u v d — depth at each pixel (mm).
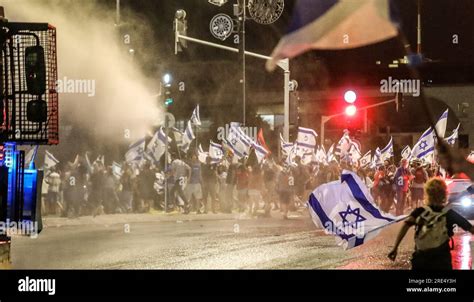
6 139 8570
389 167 30406
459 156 7207
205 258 13617
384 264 12891
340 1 17406
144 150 28953
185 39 26031
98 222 22594
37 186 8688
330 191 9961
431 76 54781
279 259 13531
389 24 7457
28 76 8570
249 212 25453
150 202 28453
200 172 26297
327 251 14859
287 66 29609
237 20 27594
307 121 57344
